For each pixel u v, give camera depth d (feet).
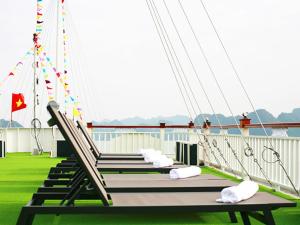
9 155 41.27
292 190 16.44
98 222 11.69
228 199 9.07
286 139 16.94
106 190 11.35
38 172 25.17
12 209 13.53
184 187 11.48
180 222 11.79
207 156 29.48
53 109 8.71
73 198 8.86
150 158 21.11
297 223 11.59
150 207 8.71
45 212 8.38
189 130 34.37
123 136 36.45
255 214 9.52
